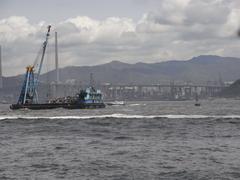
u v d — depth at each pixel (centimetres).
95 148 9556
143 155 8388
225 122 17012
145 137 12125
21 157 8275
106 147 9738
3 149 9531
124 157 8162
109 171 6812
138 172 6719
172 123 17012
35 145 10256
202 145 9919
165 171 6769
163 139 11531
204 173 6575
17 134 13538
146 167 7112
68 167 7162
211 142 10588
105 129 15038
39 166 7281
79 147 9762
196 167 7056
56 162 7656
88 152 8900
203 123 16775
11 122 18850
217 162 7481
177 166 7169
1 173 6738
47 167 7188
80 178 6338
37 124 17575
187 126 15662
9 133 13962
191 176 6391
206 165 7212
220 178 6241
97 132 13912
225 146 9650
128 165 7306
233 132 13175
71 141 11125
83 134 13262
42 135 13062
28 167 7200
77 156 8338
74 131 14375
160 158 8000
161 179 6241
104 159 7944
